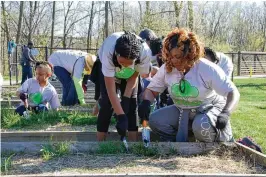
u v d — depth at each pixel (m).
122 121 4.22
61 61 8.11
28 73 15.36
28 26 38.78
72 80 8.08
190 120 4.40
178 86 4.21
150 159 3.88
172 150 4.11
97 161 3.79
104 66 4.18
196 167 3.61
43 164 3.68
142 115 4.32
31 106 6.65
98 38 41.84
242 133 5.84
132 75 4.50
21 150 4.12
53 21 37.81
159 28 24.30
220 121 4.00
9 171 3.45
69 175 3.14
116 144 4.17
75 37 42.84
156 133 4.61
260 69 36.31
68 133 4.71
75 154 4.06
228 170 3.53
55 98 6.85
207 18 48.81
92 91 11.69
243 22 55.06
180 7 24.97
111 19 38.41
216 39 45.16
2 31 38.28
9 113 6.36
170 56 4.06
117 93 4.71
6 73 30.61
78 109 7.21
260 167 3.63
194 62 4.09
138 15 36.97
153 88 4.45
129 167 3.58
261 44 52.28
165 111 4.52
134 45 3.96
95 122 6.27
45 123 6.18
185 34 3.99
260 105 10.89
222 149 4.14
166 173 3.21
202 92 4.18
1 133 4.64
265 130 6.32
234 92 4.16
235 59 36.09
